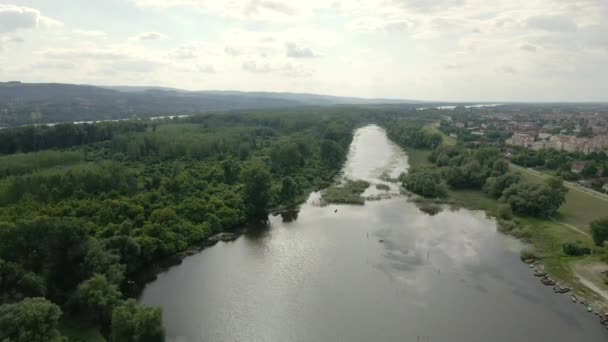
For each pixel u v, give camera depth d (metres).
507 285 103.19
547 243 127.06
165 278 105.81
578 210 158.62
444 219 152.50
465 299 96.75
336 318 89.19
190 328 85.12
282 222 148.88
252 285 102.62
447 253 121.88
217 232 136.25
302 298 96.88
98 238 107.31
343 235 135.50
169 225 125.31
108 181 152.25
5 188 139.00
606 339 82.25
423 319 88.88
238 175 185.88
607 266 109.19
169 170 192.00
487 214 159.00
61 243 87.56
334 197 175.88
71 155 195.62
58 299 84.25
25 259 83.69
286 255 120.00
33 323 64.06
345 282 104.31
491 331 84.88
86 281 82.38
